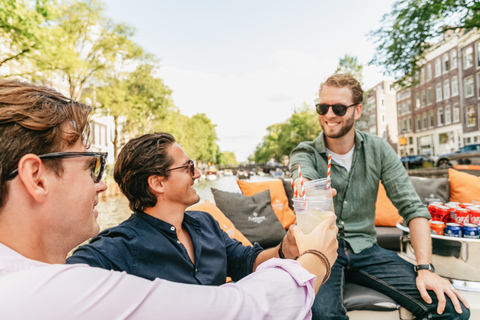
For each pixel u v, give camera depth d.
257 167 59.12
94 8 15.91
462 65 23.38
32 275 0.36
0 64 10.21
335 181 1.84
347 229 1.78
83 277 0.37
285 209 3.20
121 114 20.16
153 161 1.05
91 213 0.52
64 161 0.46
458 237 1.71
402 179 1.71
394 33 9.88
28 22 8.88
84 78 17.25
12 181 0.42
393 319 1.54
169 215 1.09
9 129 0.41
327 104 1.74
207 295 0.42
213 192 2.96
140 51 19.81
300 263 0.60
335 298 1.46
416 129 30.97
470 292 1.64
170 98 25.16
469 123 23.03
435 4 8.76
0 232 0.43
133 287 0.39
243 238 2.46
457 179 3.29
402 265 1.58
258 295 0.45
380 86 38.72
